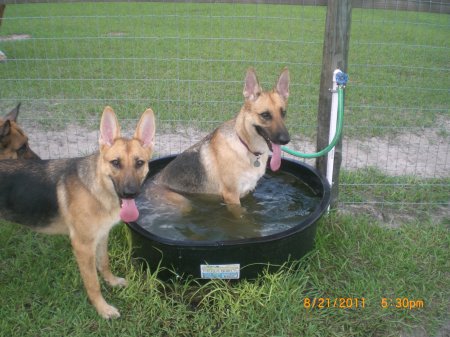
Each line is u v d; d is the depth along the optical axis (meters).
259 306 1.53
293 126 2.98
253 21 6.34
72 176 1.48
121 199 1.46
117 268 1.74
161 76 4.00
